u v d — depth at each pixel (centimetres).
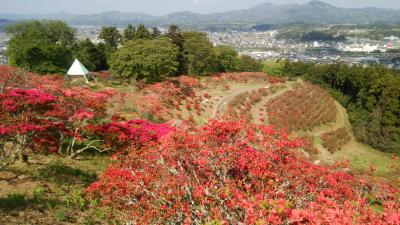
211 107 5684
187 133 1427
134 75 6100
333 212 880
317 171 1338
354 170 3528
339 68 9788
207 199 1044
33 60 6316
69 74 5525
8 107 1634
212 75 8731
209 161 1198
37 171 1709
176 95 5650
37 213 1330
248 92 7062
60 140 2144
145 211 1250
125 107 4019
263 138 1384
